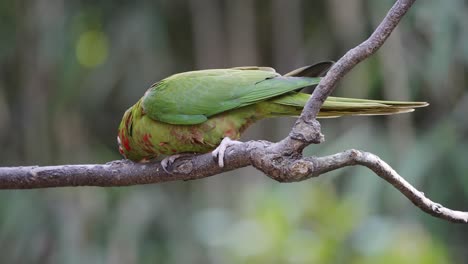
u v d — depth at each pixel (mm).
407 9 4789
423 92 13219
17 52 14695
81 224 13812
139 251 13688
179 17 15008
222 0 14609
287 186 11922
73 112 14547
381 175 5090
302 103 6426
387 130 13133
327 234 10359
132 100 14648
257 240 10484
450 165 12633
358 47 4902
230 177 14188
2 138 14781
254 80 6570
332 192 11570
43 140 14500
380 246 10164
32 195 14023
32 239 13773
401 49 12414
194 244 13711
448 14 11984
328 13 13867
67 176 5926
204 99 6492
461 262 12523
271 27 14891
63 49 14188
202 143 6613
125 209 13977
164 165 5918
